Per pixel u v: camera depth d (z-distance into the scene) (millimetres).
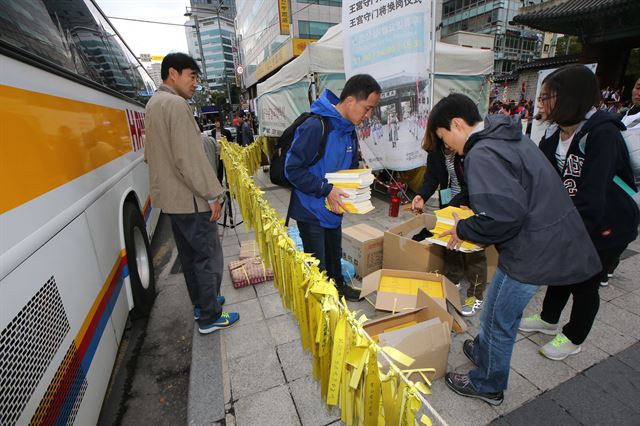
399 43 3811
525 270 1356
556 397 1812
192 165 1923
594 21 10305
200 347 2305
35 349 1163
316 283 1151
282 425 1730
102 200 2135
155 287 3314
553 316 2209
